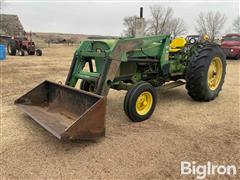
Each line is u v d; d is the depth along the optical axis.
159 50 4.66
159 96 5.58
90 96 3.41
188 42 5.34
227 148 3.22
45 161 2.90
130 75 4.40
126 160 2.93
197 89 4.78
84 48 4.35
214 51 4.87
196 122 4.07
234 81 7.36
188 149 3.18
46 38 61.06
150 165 2.84
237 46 14.13
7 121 4.03
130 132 3.67
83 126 3.04
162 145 3.28
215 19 37.69
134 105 3.87
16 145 3.25
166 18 30.88
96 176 2.64
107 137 3.50
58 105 4.05
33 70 9.51
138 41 4.14
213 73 5.14
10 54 17.34
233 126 3.92
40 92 4.29
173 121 4.10
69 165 2.83
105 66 3.75
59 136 2.91
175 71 5.09
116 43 3.83
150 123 4.01
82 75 4.16
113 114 4.42
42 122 3.41
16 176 2.63
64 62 12.64
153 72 4.69
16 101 4.06
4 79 7.52
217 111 4.60
